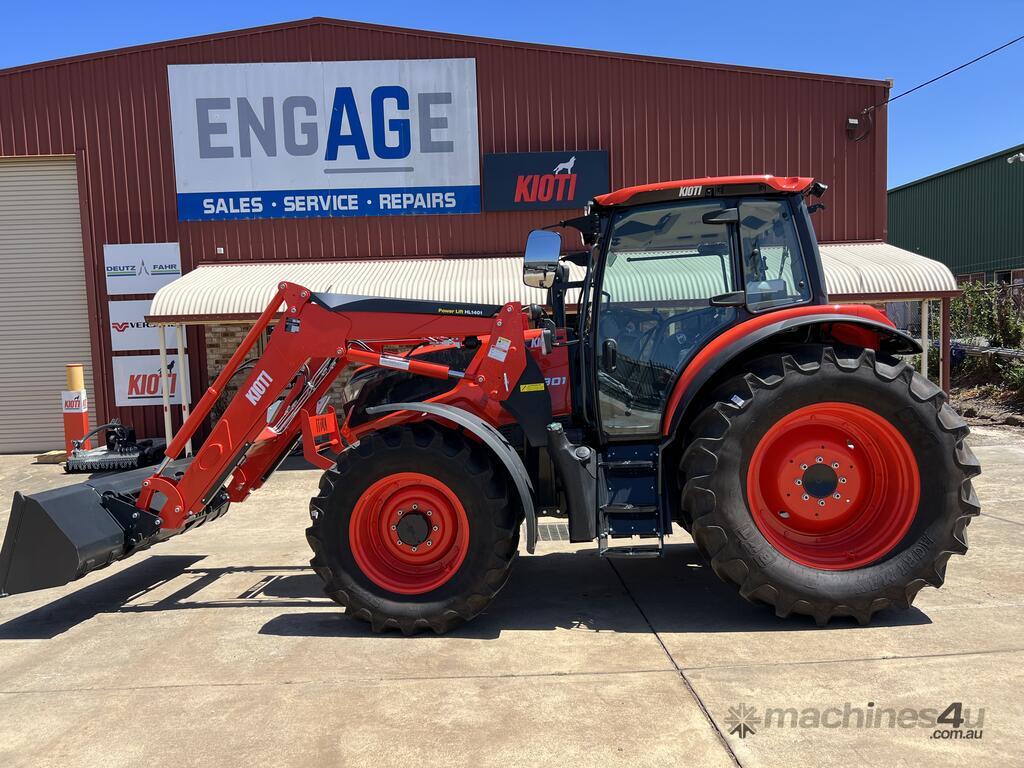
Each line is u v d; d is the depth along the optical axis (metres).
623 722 2.67
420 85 10.88
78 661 3.42
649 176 11.01
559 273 4.34
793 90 10.92
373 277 10.12
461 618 3.62
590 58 10.88
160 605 4.22
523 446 4.20
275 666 3.28
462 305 3.97
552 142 10.98
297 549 5.53
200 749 2.58
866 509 3.73
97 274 11.09
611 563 4.76
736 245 3.93
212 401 4.18
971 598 3.86
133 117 10.88
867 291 9.30
